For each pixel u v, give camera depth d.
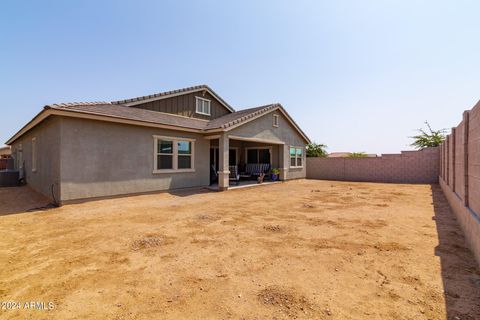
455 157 6.75
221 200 8.98
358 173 18.27
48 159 8.84
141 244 4.23
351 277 3.00
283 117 16.45
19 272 3.20
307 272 3.15
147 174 9.83
